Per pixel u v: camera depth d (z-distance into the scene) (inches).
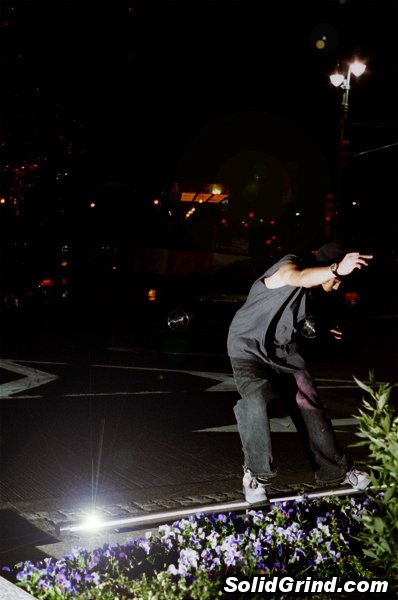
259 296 205.0
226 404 394.9
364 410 400.2
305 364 210.5
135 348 606.5
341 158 1002.1
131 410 370.6
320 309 213.8
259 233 1248.8
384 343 778.8
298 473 278.5
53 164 976.3
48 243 1014.4
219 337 701.9
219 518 189.9
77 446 302.4
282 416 376.5
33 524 215.2
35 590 148.3
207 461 290.2
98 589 145.7
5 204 987.9
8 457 282.4
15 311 907.4
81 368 487.8
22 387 414.9
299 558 163.9
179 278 770.8
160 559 169.2
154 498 243.3
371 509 196.7
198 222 1111.0
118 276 916.6
